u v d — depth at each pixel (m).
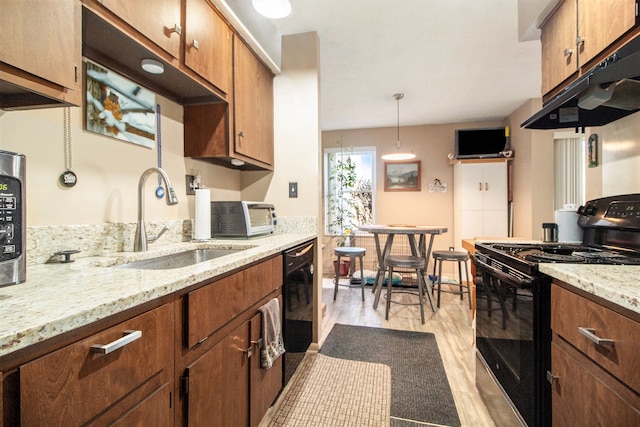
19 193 0.76
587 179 1.88
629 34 1.11
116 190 1.38
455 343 2.41
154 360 0.77
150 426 0.76
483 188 4.18
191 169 1.89
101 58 1.29
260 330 1.36
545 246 1.57
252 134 2.03
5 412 0.48
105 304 0.62
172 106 1.75
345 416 1.56
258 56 2.11
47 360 0.53
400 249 4.71
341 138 5.08
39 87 0.81
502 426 1.40
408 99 3.73
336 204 5.08
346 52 2.62
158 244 1.60
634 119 1.47
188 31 1.42
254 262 1.32
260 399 1.37
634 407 0.69
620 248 1.37
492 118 4.50
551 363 1.06
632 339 0.70
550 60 1.67
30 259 1.04
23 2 0.77
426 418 1.54
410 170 4.84
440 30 2.30
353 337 2.54
